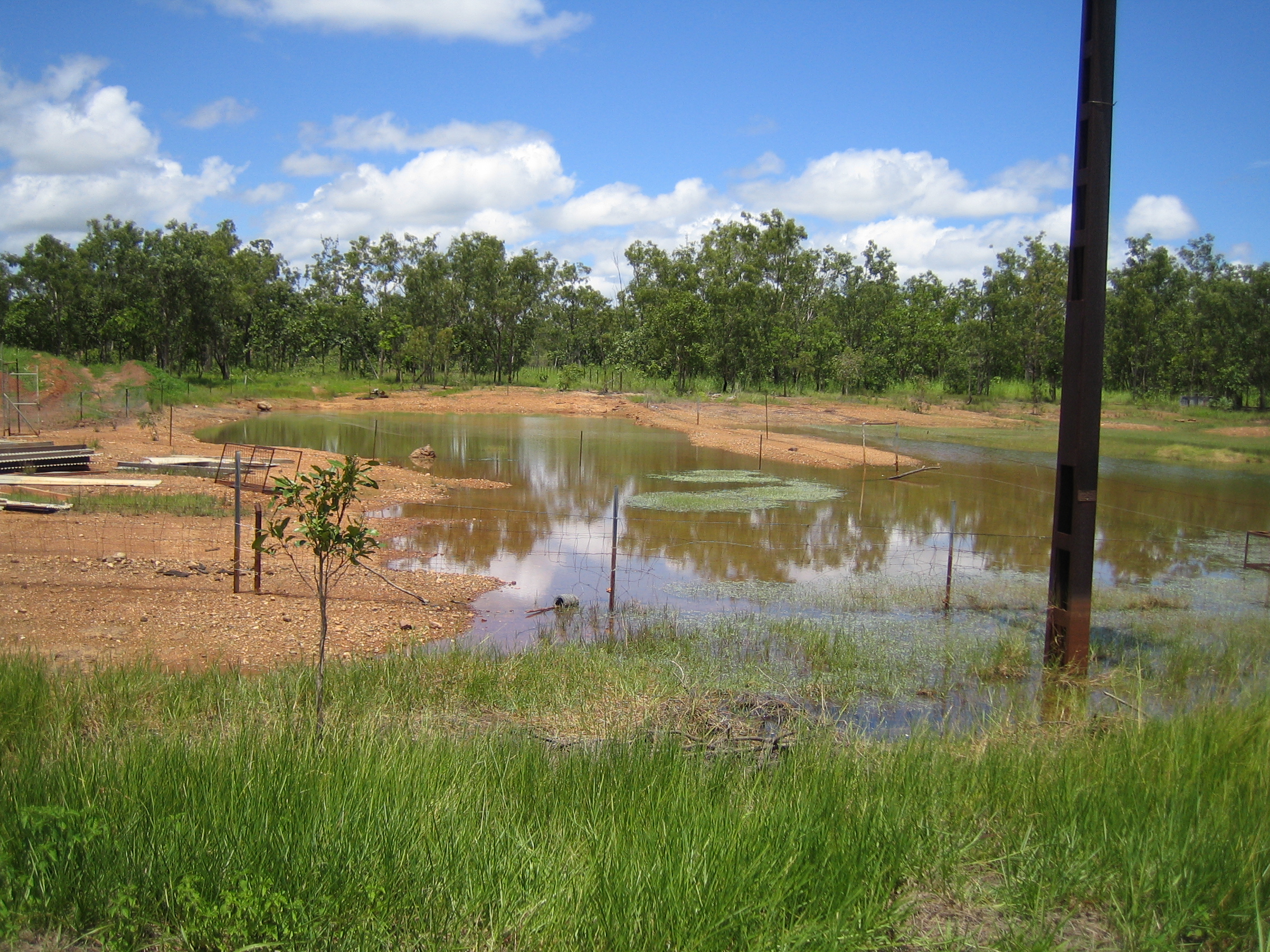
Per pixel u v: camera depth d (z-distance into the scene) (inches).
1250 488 1016.9
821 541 677.9
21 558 481.7
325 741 203.0
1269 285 2041.1
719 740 248.2
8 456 800.3
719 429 1647.4
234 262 2780.5
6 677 264.5
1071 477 374.6
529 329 3024.1
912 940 139.7
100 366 1909.4
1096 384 365.7
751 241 3097.9
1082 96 362.6
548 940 131.7
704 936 130.3
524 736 237.1
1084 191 363.3
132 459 917.8
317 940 127.6
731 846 152.6
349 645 397.7
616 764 209.3
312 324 2856.8
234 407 1952.5
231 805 159.5
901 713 322.7
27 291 3016.7
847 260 3344.0
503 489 902.4
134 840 145.0
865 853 159.2
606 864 149.4
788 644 407.8
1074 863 160.7
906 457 1268.5
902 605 491.5
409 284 2974.9
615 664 351.3
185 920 130.0
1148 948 138.3
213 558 517.7
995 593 519.2
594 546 641.0
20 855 139.3
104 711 250.4
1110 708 322.0
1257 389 2094.0
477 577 543.5
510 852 151.9
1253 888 148.4
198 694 275.6
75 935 130.2
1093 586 544.7
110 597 429.1
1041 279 2391.7
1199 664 375.2
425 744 212.5
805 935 132.0
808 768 207.0
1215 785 195.8
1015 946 137.9
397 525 695.1
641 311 3088.1
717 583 544.7
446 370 2763.3
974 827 178.7
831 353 2620.6
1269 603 504.1
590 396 2377.0
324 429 1595.7
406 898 138.0
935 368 2637.8
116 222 2780.5
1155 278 2399.1
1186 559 634.2
